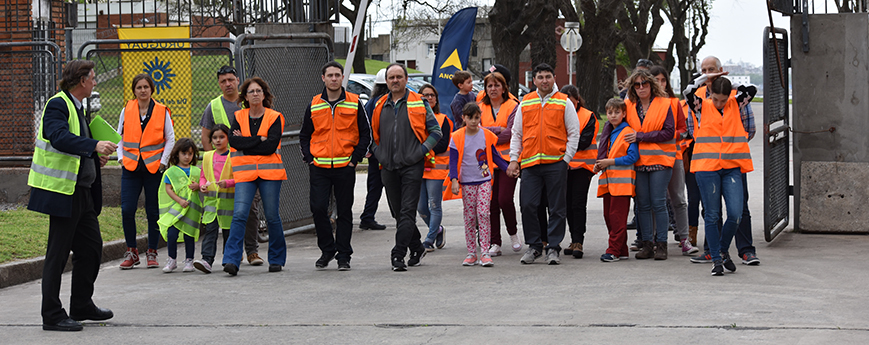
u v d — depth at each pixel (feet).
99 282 23.76
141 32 34.99
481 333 16.87
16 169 39.68
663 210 25.70
